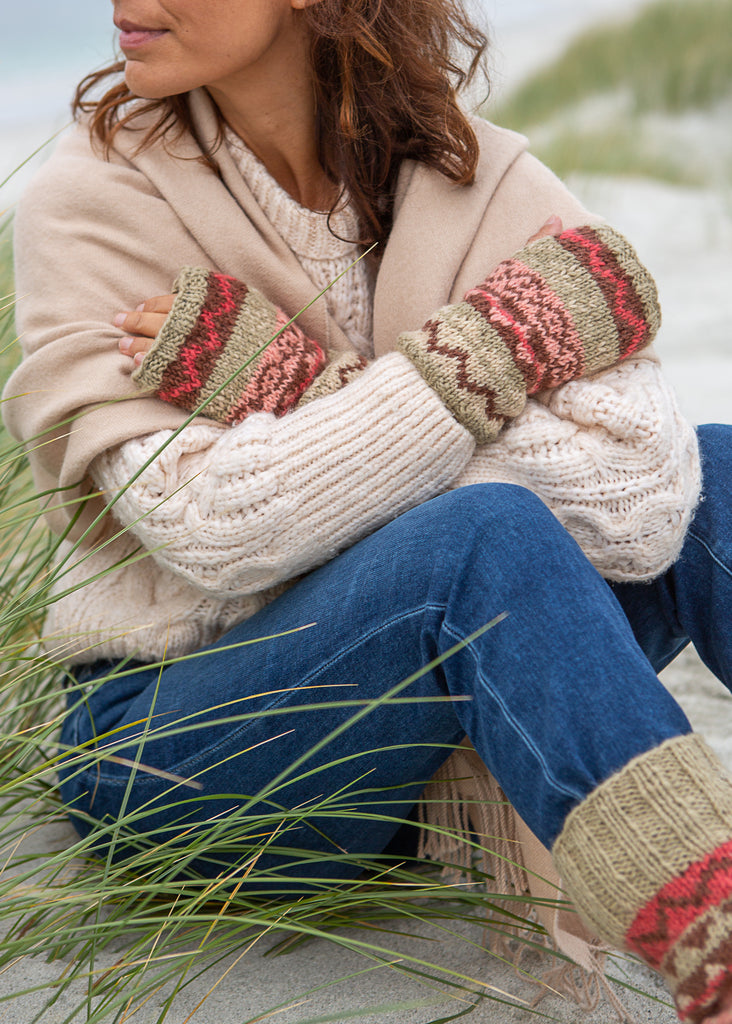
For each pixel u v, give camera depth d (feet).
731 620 4.22
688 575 4.37
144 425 4.35
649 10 48.78
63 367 4.52
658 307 4.55
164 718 4.32
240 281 4.61
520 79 51.70
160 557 4.38
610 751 3.16
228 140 4.89
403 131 4.99
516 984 4.12
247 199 4.88
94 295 4.66
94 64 5.30
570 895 3.28
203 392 4.38
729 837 2.99
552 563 3.51
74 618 4.86
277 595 4.70
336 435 4.18
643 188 28.35
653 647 4.74
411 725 3.88
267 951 4.36
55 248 4.72
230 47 4.35
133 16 4.31
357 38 4.56
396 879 4.69
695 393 12.27
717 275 19.62
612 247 4.51
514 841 4.12
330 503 4.18
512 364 4.29
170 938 4.00
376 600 3.77
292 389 4.45
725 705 6.46
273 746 4.06
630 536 4.29
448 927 4.55
